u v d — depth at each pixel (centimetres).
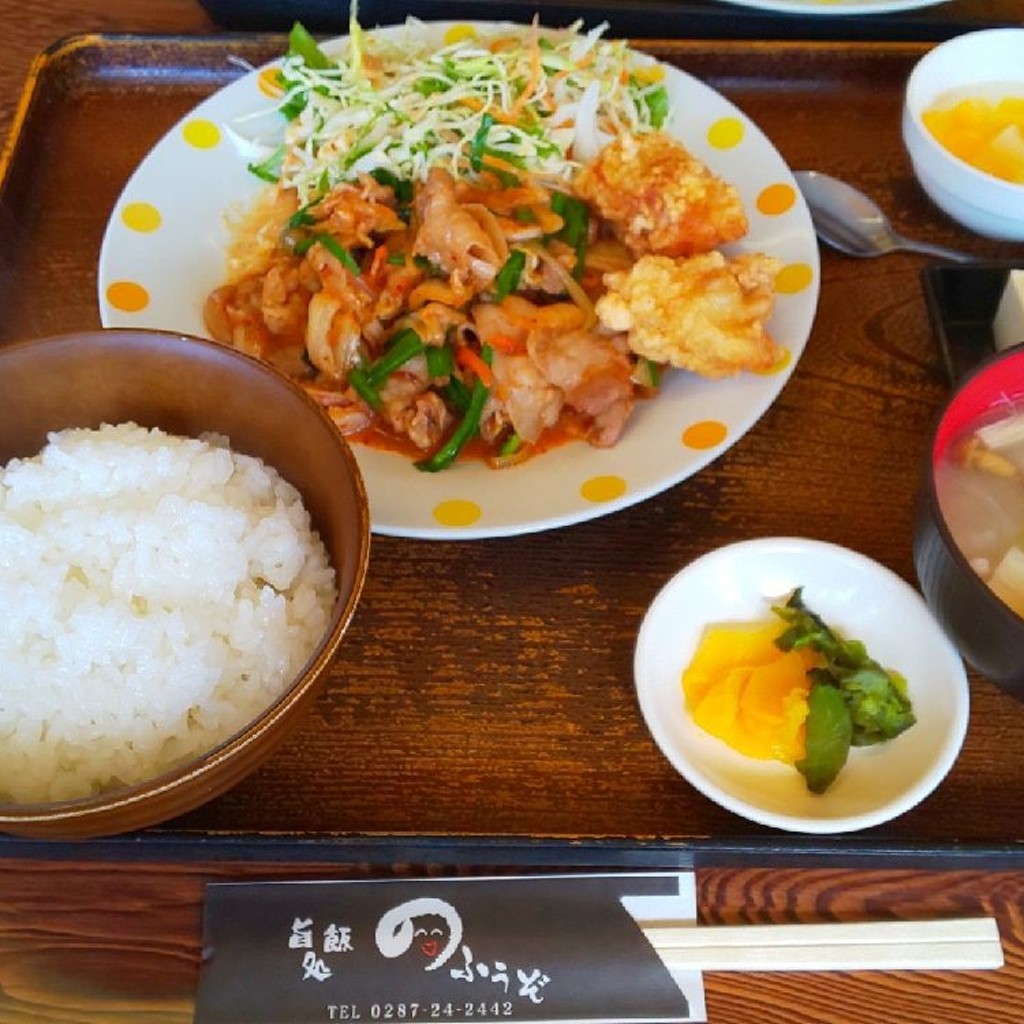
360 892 35
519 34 54
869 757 35
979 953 34
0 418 37
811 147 53
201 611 35
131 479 37
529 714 37
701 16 56
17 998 33
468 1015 33
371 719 37
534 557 41
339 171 50
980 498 37
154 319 45
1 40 57
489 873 35
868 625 37
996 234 49
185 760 34
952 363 45
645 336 42
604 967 34
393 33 54
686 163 46
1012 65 50
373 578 40
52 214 50
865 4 56
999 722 37
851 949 34
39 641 34
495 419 44
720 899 35
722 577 38
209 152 50
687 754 35
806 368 46
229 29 58
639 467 41
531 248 46
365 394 44
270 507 38
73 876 35
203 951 34
